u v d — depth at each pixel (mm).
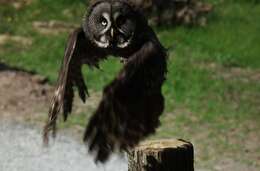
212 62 43219
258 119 33688
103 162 10039
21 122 32375
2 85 36281
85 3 53125
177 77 39281
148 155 13867
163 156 13883
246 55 45156
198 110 34531
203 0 55906
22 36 47281
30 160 28125
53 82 37875
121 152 10133
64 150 29141
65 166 27594
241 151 29875
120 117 10195
